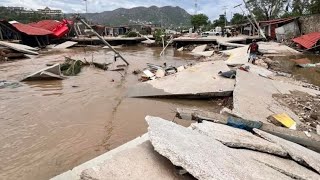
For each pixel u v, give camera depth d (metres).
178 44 34.41
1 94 11.60
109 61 21.95
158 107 9.72
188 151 3.45
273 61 18.42
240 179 3.15
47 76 14.35
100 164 3.34
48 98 11.07
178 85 11.20
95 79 14.80
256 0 48.75
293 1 44.16
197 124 5.11
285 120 6.89
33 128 8.00
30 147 6.84
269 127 5.97
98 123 8.36
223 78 11.62
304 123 7.18
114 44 38.56
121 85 13.30
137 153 3.70
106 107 9.85
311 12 34.19
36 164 6.08
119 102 10.35
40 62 21.45
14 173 5.73
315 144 5.64
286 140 5.36
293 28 31.59
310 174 3.96
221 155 3.73
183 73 12.75
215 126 5.20
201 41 33.31
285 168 3.97
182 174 3.34
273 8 48.00
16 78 15.07
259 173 3.54
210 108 9.67
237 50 21.03
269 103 8.39
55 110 9.58
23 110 9.56
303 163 4.29
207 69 13.20
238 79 10.85
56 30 38.44
